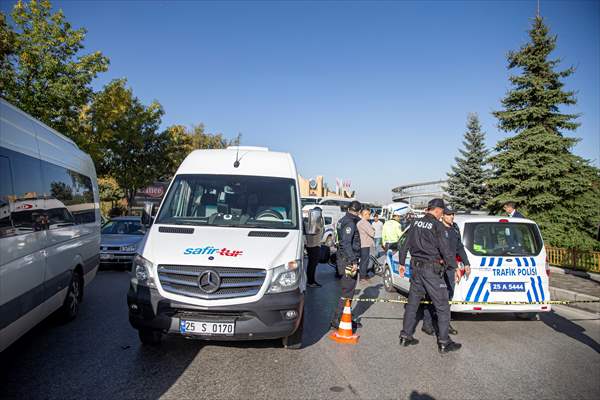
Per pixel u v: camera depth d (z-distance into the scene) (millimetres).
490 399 4215
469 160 31484
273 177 6328
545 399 4246
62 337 5676
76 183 6711
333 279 11758
